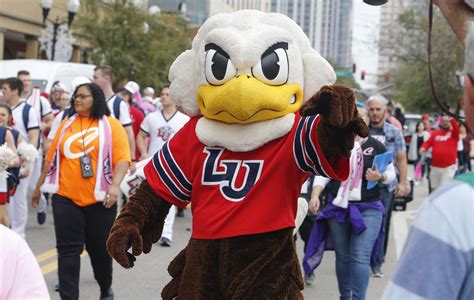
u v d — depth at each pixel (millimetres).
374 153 6934
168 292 4375
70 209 6664
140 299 7746
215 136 4195
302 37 4418
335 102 3701
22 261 3156
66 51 25828
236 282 4031
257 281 4023
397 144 8570
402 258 2328
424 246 2262
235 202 4094
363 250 6805
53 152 6801
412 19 44875
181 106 4523
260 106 4074
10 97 10828
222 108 4121
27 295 3133
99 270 6965
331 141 3889
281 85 4230
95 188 6715
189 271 4172
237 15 4395
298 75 4309
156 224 4480
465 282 2236
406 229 13633
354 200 6848
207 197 4195
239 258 4055
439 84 23891
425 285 2238
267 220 4047
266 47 4227
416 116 37156
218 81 4246
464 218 2236
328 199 7000
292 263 4109
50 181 6742
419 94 51125
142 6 31750
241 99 4043
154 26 32062
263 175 4090
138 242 4289
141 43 30359
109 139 6809
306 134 4012
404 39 47625
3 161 7676
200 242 4168
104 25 30266
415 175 25031
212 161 4215
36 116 10938
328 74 4379
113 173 6832
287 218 4098
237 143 4129
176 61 4543
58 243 6699
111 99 9992
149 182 4410
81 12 31062
